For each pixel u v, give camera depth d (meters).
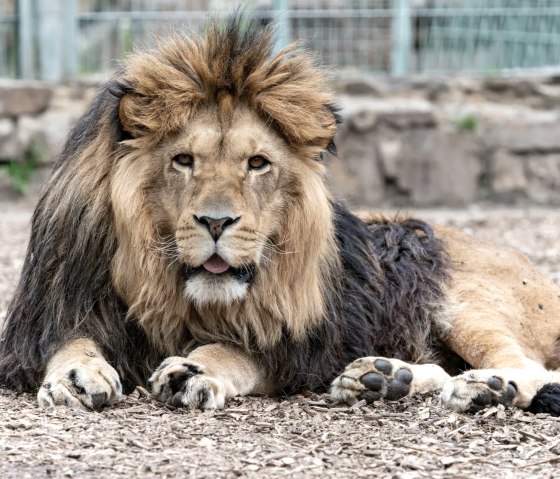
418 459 8.48
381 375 10.20
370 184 28.39
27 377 10.30
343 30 30.86
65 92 28.39
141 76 9.74
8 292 16.28
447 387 10.04
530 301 12.12
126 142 9.77
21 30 28.28
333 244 10.63
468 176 28.86
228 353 10.20
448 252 12.33
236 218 9.49
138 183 9.77
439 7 31.89
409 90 29.73
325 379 10.73
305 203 10.05
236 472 7.91
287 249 10.02
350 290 11.02
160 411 9.57
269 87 9.85
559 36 31.23
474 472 8.20
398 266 11.70
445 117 28.83
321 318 10.45
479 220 25.59
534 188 29.22
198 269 9.68
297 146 10.01
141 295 9.89
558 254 20.98
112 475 7.76
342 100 28.97
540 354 12.02
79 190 10.02
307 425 9.44
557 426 9.55
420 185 28.64
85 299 10.08
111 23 29.34
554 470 8.31
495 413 9.85
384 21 31.27
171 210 9.74
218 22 10.23
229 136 9.67
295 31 30.44
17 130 27.52
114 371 9.73
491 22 31.05
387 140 28.45
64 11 28.58
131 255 9.84
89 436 8.64
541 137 29.14
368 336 11.10
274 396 10.59
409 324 11.51
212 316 10.12
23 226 23.72
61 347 10.08
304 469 8.07
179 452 8.36
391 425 9.53
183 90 9.68
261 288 10.02
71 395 9.45
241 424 9.34
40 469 7.84
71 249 10.05
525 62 31.27
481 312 11.66
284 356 10.41
